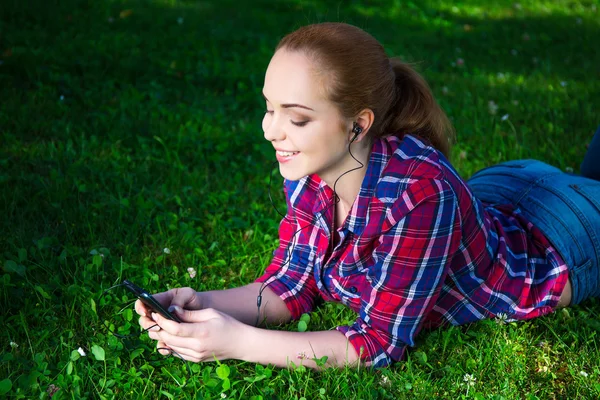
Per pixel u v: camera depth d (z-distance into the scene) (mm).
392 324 2293
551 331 2613
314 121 2010
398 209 2129
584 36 6969
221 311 2439
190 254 3000
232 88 4883
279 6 7051
